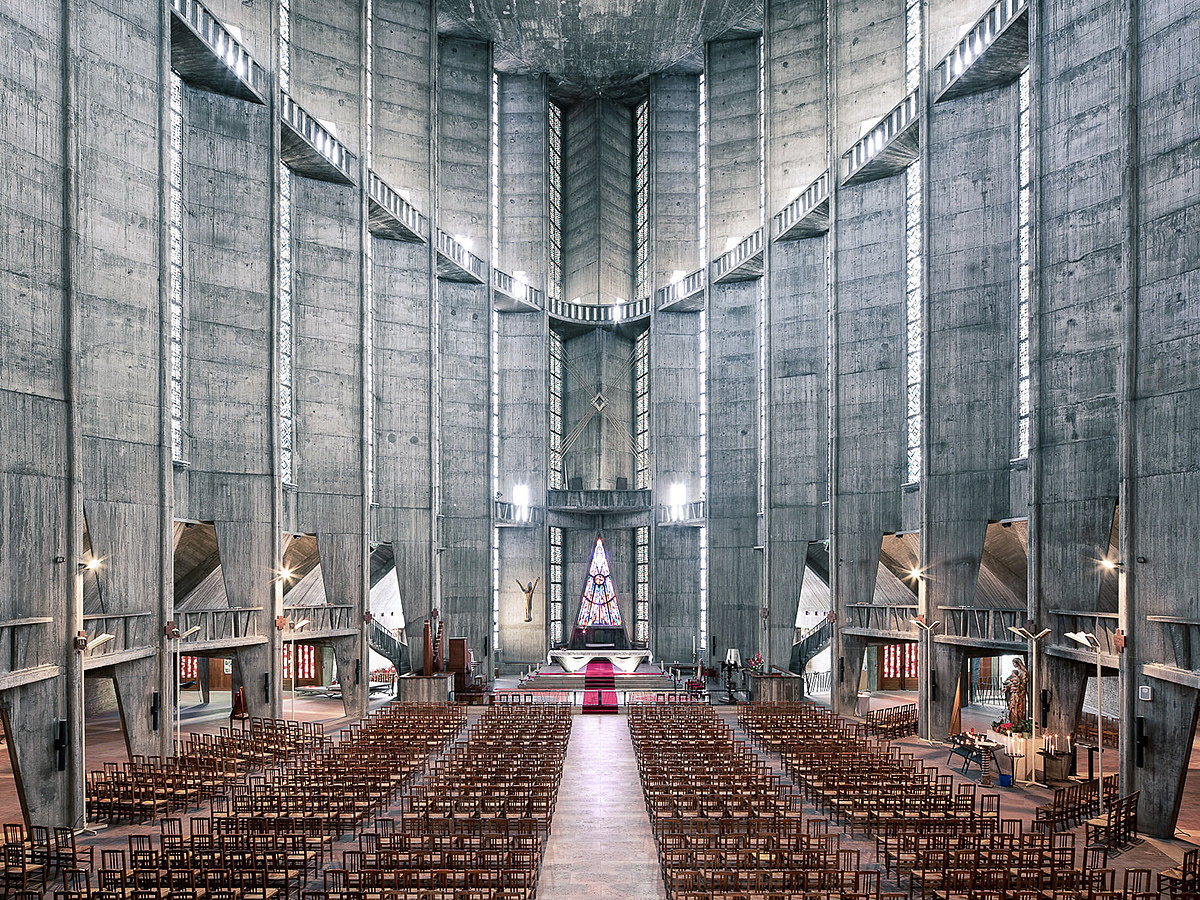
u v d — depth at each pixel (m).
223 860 12.46
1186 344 18.08
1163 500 18.50
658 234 49.50
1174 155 18.52
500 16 44.06
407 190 41.44
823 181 36.91
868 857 15.23
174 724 24.42
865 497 34.22
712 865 12.54
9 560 17.50
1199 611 17.50
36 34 18.78
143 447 23.72
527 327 48.94
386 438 39.44
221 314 29.47
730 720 30.47
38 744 17.92
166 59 25.02
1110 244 22.20
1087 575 22.39
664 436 48.28
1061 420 23.20
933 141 29.86
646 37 46.00
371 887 11.84
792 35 41.19
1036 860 13.62
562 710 29.84
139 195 24.08
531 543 47.78
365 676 34.12
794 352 39.69
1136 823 18.20
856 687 33.78
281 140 32.53
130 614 22.58
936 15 31.41
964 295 28.92
